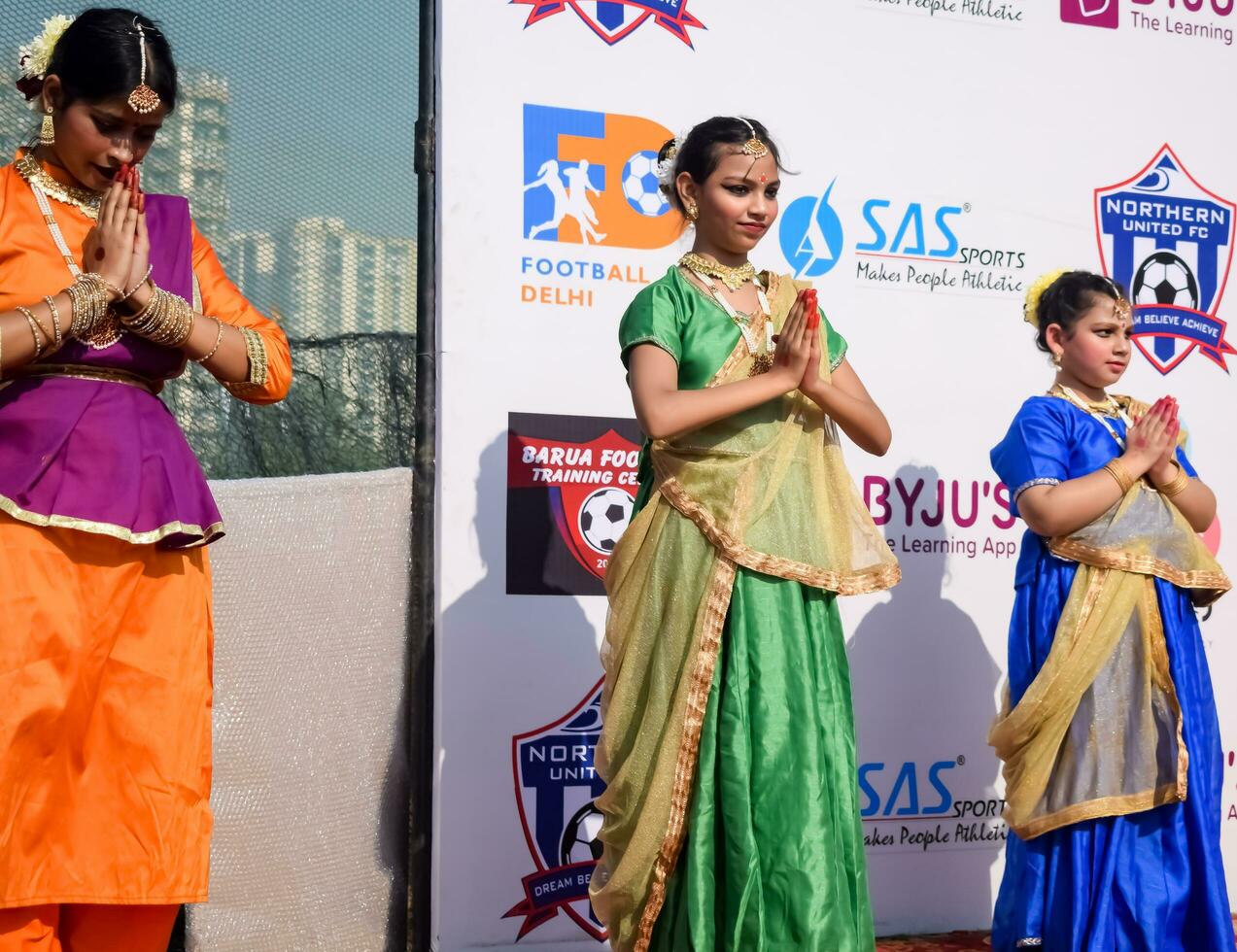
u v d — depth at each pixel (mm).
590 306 4051
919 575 4352
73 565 2588
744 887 2811
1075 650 3551
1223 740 4566
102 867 2566
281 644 3760
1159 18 4703
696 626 2961
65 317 2539
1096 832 3525
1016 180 4516
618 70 4125
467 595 3898
